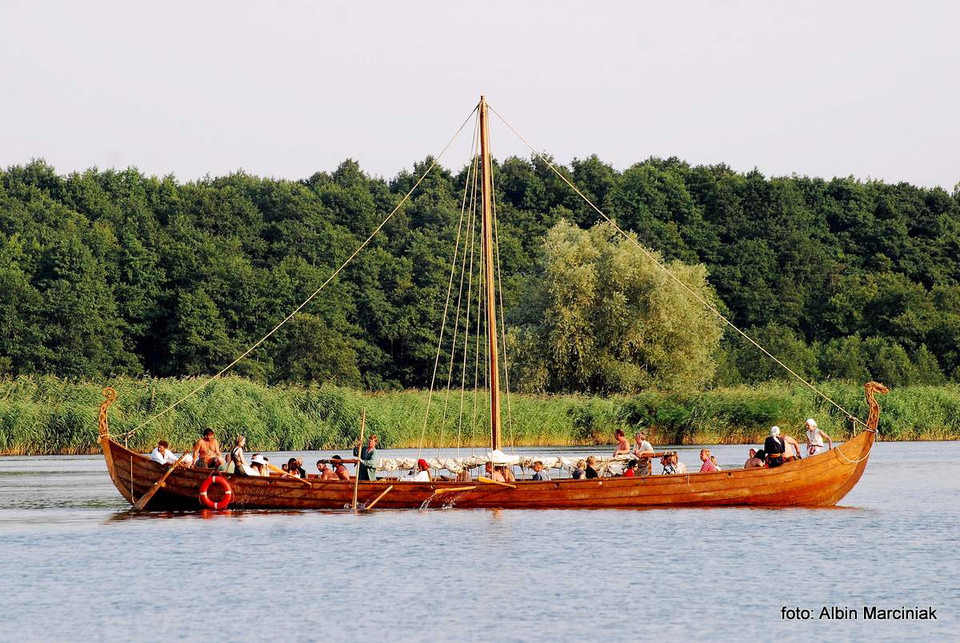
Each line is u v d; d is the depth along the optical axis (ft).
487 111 492.13
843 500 510.99
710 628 276.21
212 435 510.58
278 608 298.35
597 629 275.39
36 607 301.43
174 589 321.52
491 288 488.85
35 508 502.79
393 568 349.00
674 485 473.26
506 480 494.18
